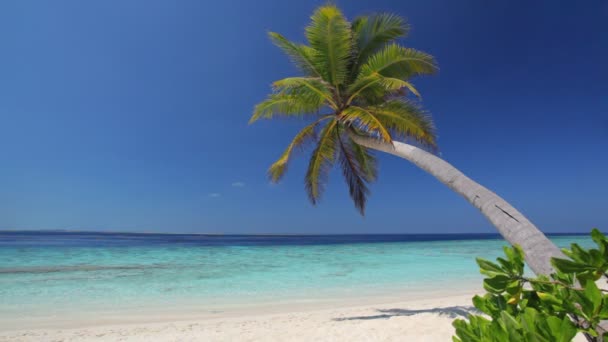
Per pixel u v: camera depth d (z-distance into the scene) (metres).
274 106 9.70
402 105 8.62
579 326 1.37
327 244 52.38
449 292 11.93
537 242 3.24
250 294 11.48
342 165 12.32
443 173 5.65
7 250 29.31
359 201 12.27
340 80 9.52
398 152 7.54
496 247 39.53
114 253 27.50
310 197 11.62
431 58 8.84
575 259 1.36
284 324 7.43
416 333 6.46
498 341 1.20
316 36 9.23
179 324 7.64
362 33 10.51
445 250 33.97
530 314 1.18
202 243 53.84
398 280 14.43
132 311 9.08
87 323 7.85
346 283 13.71
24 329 7.28
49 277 14.19
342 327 6.97
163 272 16.25
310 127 10.17
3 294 10.86
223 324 7.55
